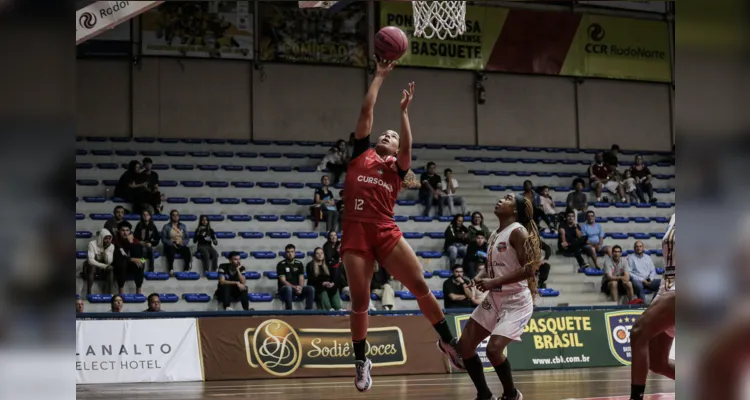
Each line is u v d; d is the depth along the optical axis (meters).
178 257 14.17
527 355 11.61
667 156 21.66
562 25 21.09
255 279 14.27
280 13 19.25
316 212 15.88
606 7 21.56
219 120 19.03
